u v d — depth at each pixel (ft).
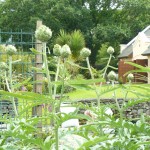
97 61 130.31
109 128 10.03
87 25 144.97
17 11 139.23
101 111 9.43
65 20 142.51
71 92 53.72
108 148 8.85
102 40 143.02
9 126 8.34
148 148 9.11
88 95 50.70
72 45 76.38
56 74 8.76
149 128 8.41
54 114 7.90
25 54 27.17
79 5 144.15
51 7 139.33
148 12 154.10
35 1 138.51
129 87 9.94
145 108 47.19
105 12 152.97
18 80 26.96
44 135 18.43
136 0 151.74
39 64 25.80
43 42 8.59
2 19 141.18
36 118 8.21
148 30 117.80
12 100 9.66
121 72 96.94
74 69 62.75
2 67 11.19
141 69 8.37
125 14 155.53
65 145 8.82
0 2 142.92
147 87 9.09
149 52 96.58
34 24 134.21
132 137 9.33
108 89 10.34
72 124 21.11
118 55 131.64
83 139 10.18
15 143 9.59
